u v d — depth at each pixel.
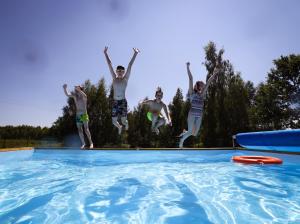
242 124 22.00
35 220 2.48
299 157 6.87
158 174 4.88
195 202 3.10
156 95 6.71
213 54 22.91
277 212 2.74
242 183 4.15
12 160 6.86
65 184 4.03
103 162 6.55
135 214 2.67
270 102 24.72
